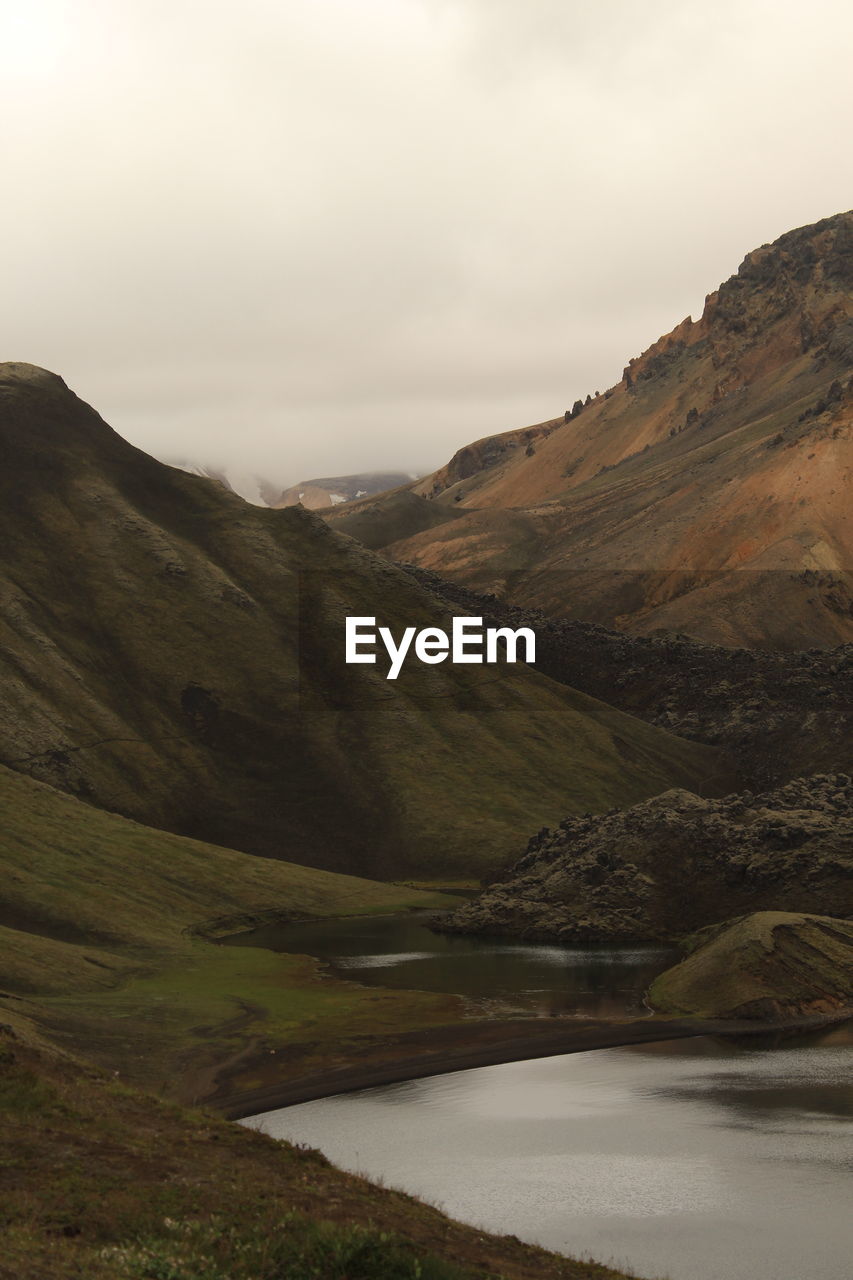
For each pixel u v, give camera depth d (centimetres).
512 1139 5856
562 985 9912
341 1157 5581
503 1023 8438
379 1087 6856
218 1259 3150
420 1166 5462
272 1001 9144
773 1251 4491
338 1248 3238
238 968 10681
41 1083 4381
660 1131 5981
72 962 9744
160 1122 4338
